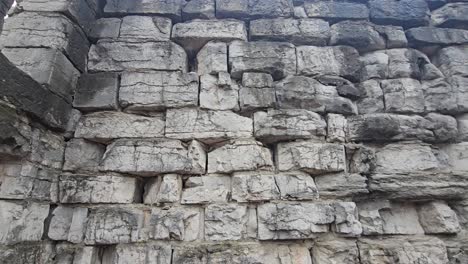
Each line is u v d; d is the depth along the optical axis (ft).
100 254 9.21
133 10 11.65
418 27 12.56
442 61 12.19
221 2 12.01
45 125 8.82
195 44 11.63
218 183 9.78
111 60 10.90
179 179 9.78
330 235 9.53
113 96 10.28
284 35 11.86
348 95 11.21
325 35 11.99
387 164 10.46
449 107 11.30
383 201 10.20
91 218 9.12
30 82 8.10
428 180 10.27
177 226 9.14
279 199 9.61
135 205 9.55
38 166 8.54
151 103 10.31
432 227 10.05
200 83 10.73
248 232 9.35
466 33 12.41
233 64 11.08
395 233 10.01
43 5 9.85
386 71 11.81
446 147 11.08
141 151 9.80
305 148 10.14
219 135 10.11
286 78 11.20
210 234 9.25
